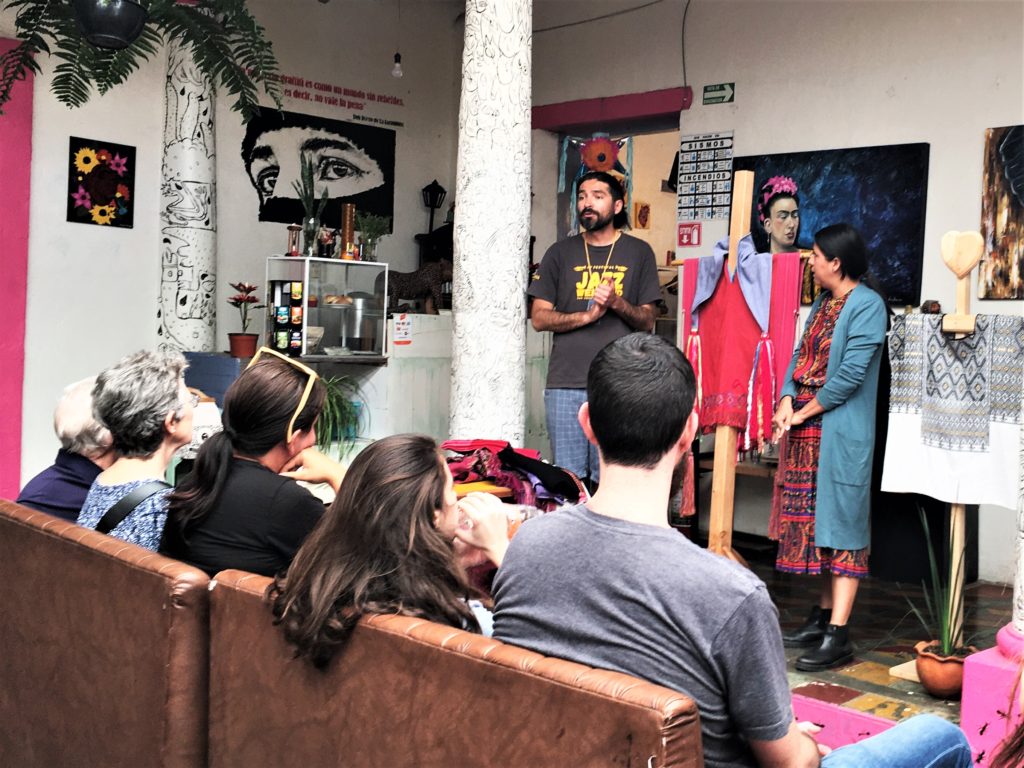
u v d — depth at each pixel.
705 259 5.04
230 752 2.30
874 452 5.17
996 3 6.20
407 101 8.58
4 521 2.95
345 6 8.08
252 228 7.61
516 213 5.11
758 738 1.73
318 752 2.08
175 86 6.85
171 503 2.77
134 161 6.83
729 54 7.35
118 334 6.84
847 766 2.03
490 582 2.66
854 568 4.60
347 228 6.70
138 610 2.42
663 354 1.89
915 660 4.68
